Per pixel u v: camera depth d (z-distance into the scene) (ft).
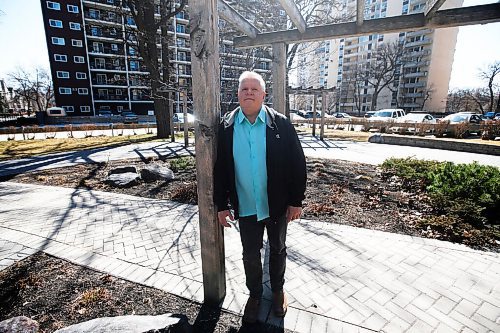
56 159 30.96
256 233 6.89
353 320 6.97
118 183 19.98
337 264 9.58
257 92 6.10
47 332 6.51
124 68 155.63
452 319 7.03
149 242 11.28
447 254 10.21
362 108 232.12
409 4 188.34
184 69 141.18
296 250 10.53
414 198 16.52
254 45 14.97
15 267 9.36
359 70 209.26
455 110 207.82
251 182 6.45
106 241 11.35
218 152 6.52
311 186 19.42
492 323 6.91
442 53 188.75
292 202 6.74
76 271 9.12
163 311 7.27
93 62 148.87
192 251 10.50
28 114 165.58
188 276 8.82
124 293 7.97
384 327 6.75
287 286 8.36
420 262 9.69
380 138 46.83
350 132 67.46
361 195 17.38
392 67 171.53
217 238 7.19
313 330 6.64
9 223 13.30
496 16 10.11
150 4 44.78
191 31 6.19
